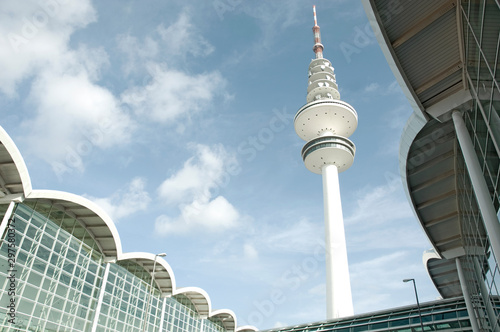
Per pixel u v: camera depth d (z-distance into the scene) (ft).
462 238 81.35
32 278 101.45
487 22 36.45
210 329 207.00
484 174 49.03
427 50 46.68
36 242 104.94
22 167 99.91
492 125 41.52
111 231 128.36
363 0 42.57
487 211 43.52
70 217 120.47
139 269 154.61
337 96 304.71
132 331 140.97
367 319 132.26
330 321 144.56
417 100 52.65
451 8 42.01
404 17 43.42
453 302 113.29
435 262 136.98
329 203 255.70
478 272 74.08
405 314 122.11
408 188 70.90
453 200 72.54
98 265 130.72
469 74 46.70
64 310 110.83
